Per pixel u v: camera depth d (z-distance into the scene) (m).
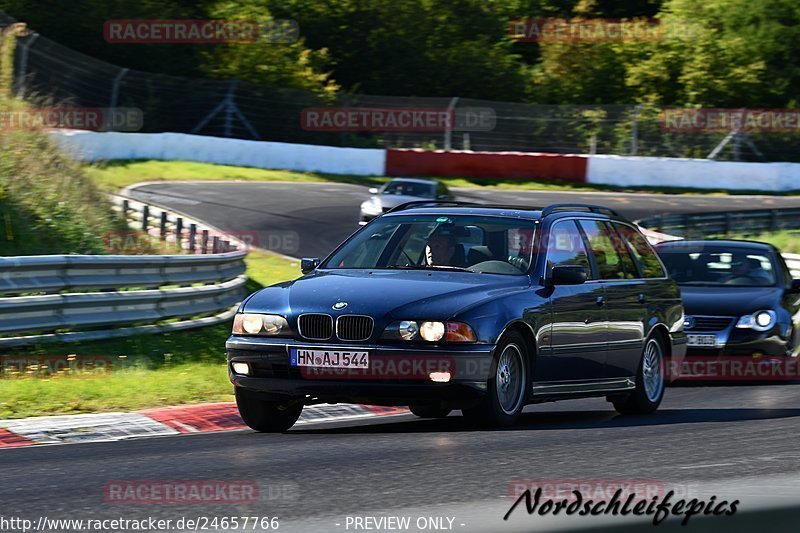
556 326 27.53
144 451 22.78
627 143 161.50
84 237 59.78
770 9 199.88
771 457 22.08
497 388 25.61
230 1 183.12
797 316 46.56
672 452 22.58
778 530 14.01
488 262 27.80
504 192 136.88
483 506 16.55
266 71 167.62
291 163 138.12
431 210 29.95
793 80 198.62
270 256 81.06
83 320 41.16
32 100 80.81
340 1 192.88
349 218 101.94
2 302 37.59
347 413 30.97
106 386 32.50
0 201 58.06
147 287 49.72
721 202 141.25
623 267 31.69
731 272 47.12
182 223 69.06
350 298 25.31
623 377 30.66
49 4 163.62
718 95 194.25
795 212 113.06
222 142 134.75
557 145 161.62
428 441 23.84
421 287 25.77
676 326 33.66
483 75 196.88
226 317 50.91
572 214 30.47
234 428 27.70
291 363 25.11
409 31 195.88
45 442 24.64
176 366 39.25
